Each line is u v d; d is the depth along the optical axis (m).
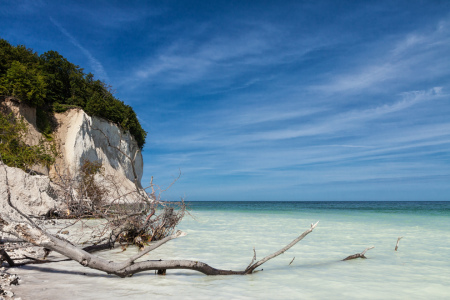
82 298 3.57
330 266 5.75
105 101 41.78
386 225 14.10
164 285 4.28
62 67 41.25
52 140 33.19
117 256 6.61
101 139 39.00
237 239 9.21
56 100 38.31
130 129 46.28
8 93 31.27
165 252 7.05
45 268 5.17
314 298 3.79
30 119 32.34
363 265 5.82
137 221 8.37
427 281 4.65
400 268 5.56
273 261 6.21
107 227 7.84
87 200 8.92
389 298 3.83
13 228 4.24
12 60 35.19
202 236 9.95
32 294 3.66
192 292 3.95
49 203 13.77
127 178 40.62
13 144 26.67
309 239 9.34
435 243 8.64
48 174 28.53
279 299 3.72
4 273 4.29
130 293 3.84
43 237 4.29
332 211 29.86
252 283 4.49
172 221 8.91
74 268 5.22
